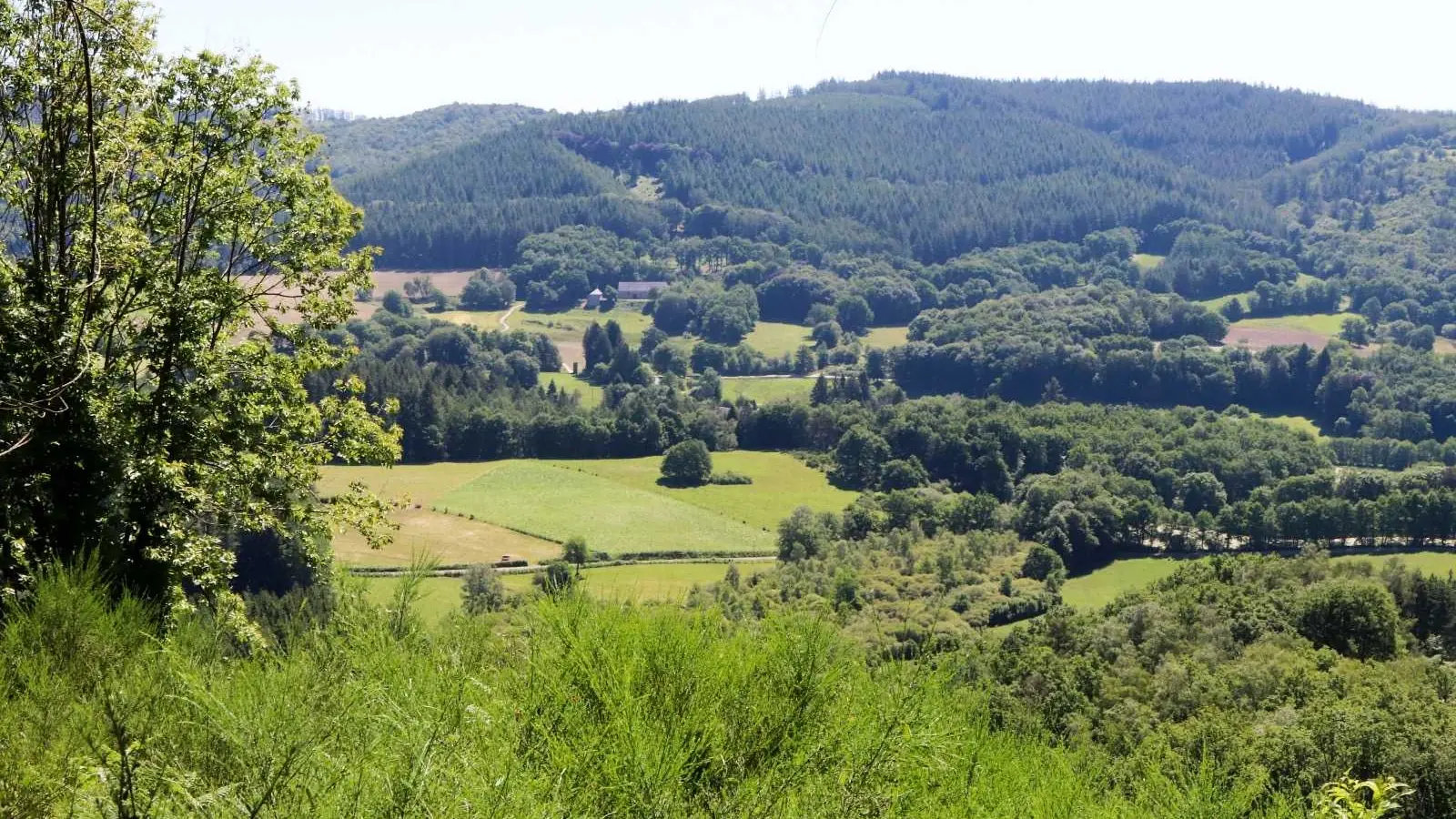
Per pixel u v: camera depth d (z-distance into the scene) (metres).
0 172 12.84
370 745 2.77
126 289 13.03
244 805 2.55
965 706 4.36
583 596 3.96
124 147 13.34
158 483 11.42
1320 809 4.45
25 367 10.95
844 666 3.90
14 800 2.81
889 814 3.39
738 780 3.34
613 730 3.16
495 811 2.57
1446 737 13.32
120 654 3.83
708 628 3.94
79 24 7.54
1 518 9.36
